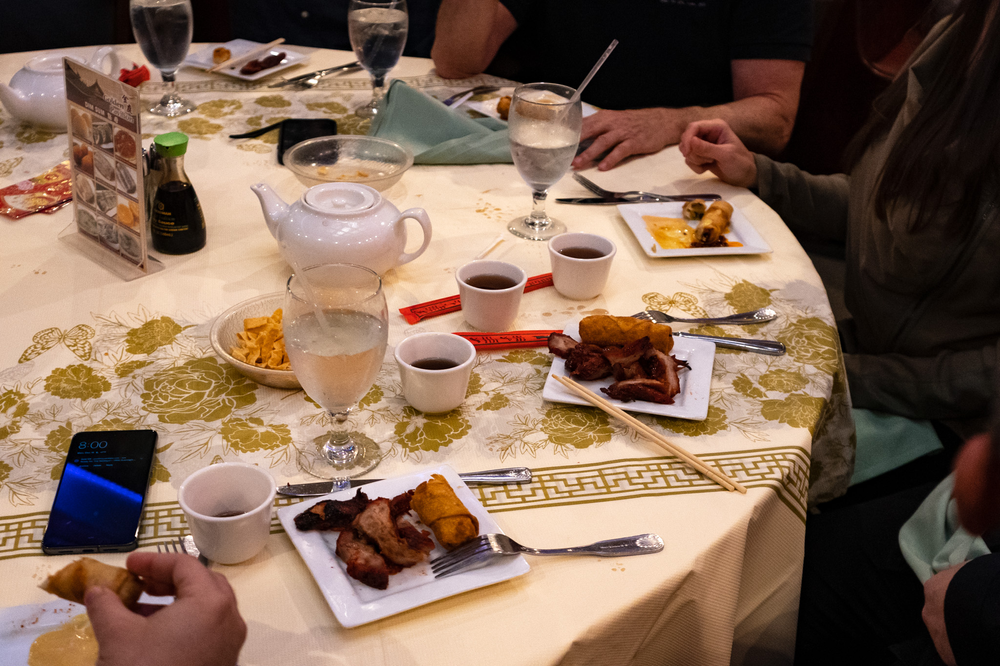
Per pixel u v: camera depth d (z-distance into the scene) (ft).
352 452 3.06
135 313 3.88
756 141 7.30
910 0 9.42
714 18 8.04
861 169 5.95
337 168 5.10
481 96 6.84
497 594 2.51
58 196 4.90
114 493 2.76
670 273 4.60
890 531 4.61
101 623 1.96
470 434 3.24
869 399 5.19
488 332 3.89
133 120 3.79
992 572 3.24
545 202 5.34
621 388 3.39
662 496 2.96
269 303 3.77
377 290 2.85
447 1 7.18
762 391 3.61
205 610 1.99
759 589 3.18
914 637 4.25
